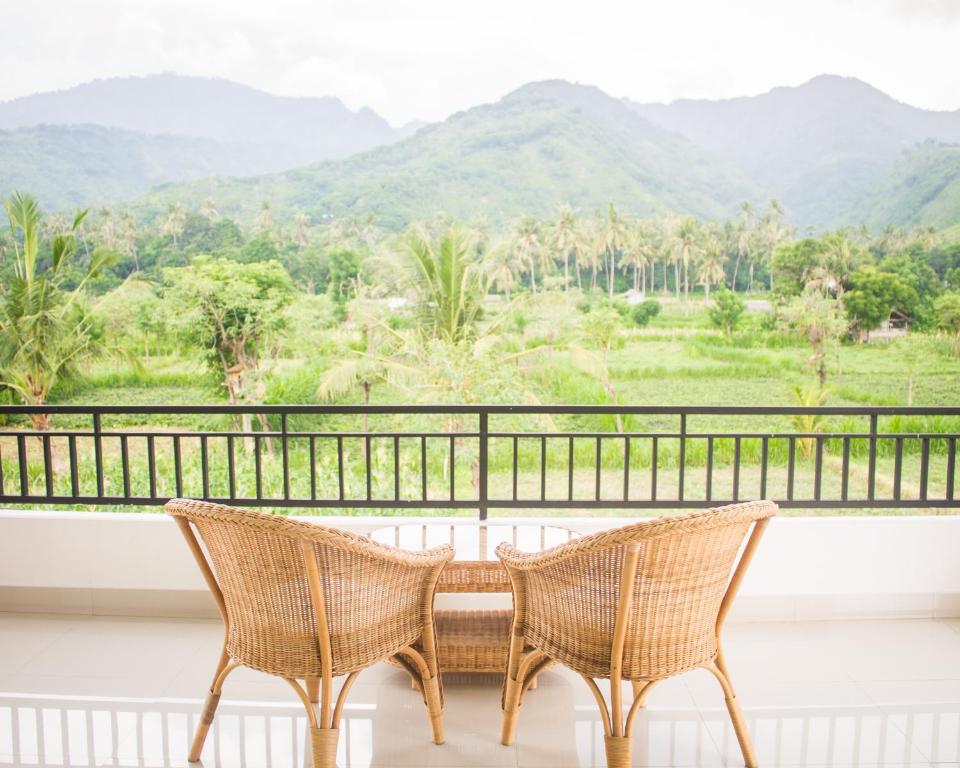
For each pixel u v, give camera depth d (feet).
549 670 8.07
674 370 55.36
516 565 6.05
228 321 49.85
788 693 7.45
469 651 7.45
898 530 9.12
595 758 6.35
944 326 53.62
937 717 6.98
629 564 5.24
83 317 49.14
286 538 5.39
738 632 8.88
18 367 45.83
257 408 9.27
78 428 48.47
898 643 8.56
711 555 5.61
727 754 6.42
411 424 42.55
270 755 6.35
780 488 46.26
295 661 5.69
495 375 42.55
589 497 46.03
